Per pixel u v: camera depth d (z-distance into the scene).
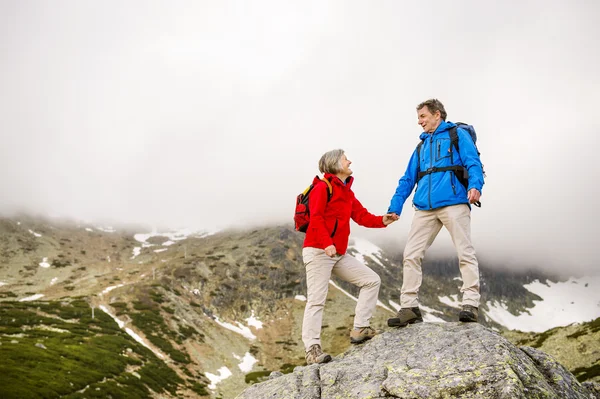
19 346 77.12
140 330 120.94
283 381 7.89
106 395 65.69
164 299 156.12
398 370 7.05
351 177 8.95
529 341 102.88
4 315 106.25
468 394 6.21
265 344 146.25
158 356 105.00
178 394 82.69
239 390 99.44
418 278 8.85
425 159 8.73
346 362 7.89
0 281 169.25
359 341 8.76
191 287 182.38
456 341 7.40
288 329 163.00
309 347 8.46
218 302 175.62
